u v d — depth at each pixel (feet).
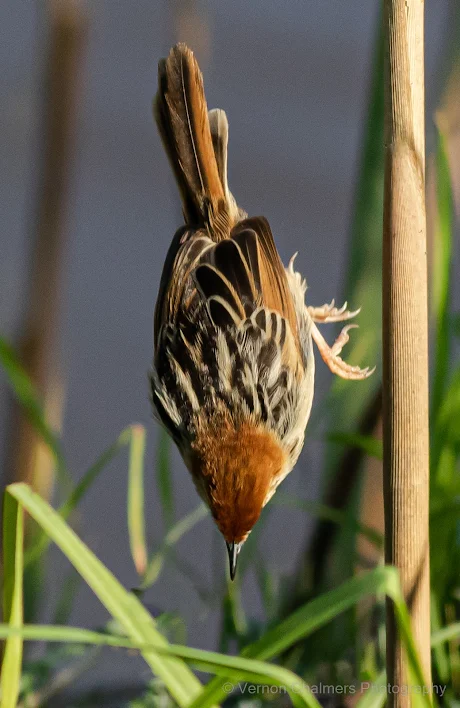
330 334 8.84
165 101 8.63
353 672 8.50
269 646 8.21
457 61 8.58
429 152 8.63
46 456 8.71
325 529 8.56
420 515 8.29
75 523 8.61
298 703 8.21
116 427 9.22
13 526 8.30
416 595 8.29
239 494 8.54
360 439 8.49
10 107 9.29
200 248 8.61
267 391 8.57
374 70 8.57
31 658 8.53
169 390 8.59
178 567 8.55
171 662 8.29
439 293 8.46
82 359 9.28
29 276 8.73
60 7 8.70
